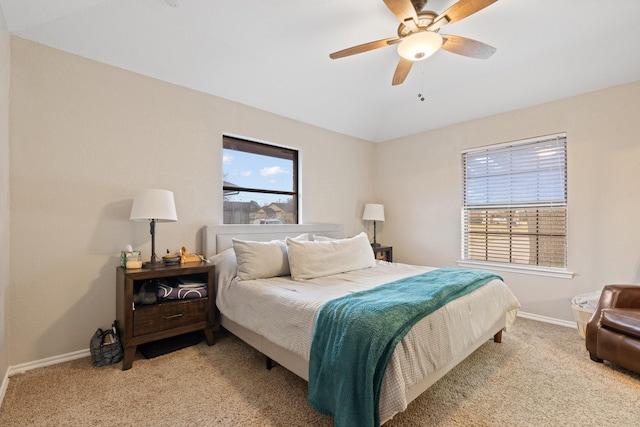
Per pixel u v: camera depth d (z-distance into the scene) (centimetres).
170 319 227
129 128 251
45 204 215
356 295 182
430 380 164
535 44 251
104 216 239
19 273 205
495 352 237
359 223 449
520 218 335
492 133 351
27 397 176
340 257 275
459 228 380
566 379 198
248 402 173
